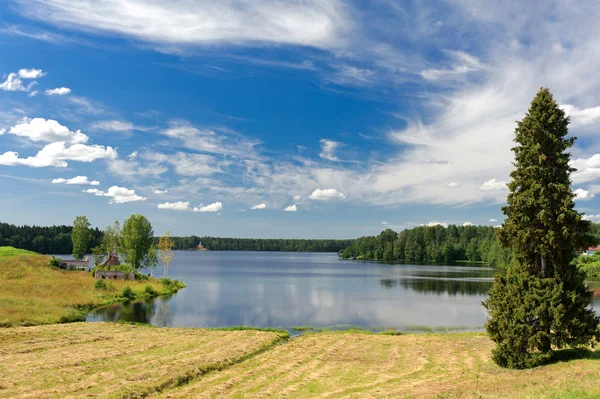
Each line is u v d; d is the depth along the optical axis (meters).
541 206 21.31
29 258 72.88
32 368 22.67
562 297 21.08
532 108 22.55
